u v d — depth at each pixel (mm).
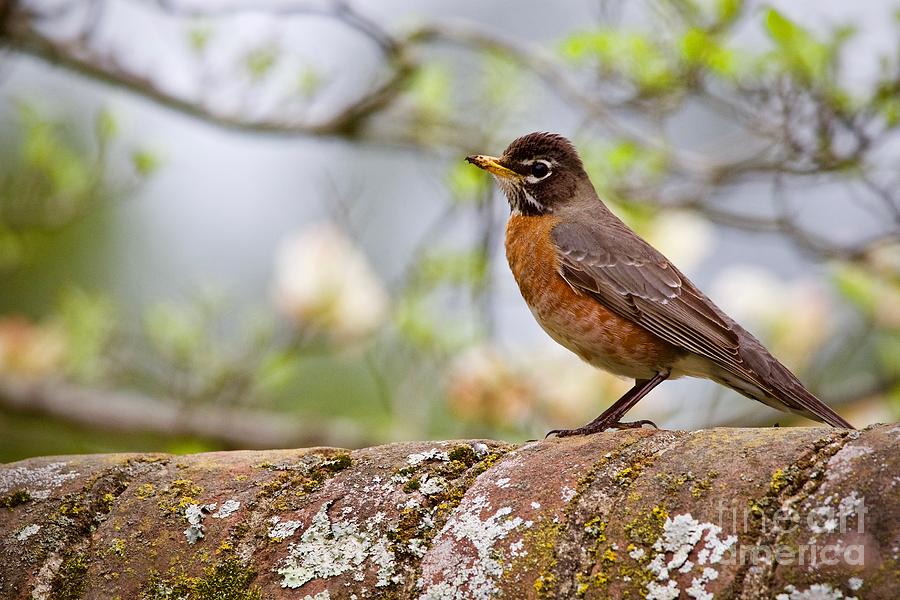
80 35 11398
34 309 14688
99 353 12555
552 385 12000
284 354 12352
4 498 5266
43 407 12461
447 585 4465
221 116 11977
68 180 12422
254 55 11727
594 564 4277
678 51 10734
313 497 4984
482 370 11906
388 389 12625
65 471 5375
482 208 12148
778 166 11031
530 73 12609
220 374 12289
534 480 4703
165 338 12258
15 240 12438
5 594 4914
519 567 4391
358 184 14531
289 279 12406
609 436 4910
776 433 4504
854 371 14281
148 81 11742
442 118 12602
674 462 4508
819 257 11805
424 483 4918
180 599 4738
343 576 4648
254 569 4750
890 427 4312
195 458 5379
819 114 10438
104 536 5023
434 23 11891
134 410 12508
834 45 10180
